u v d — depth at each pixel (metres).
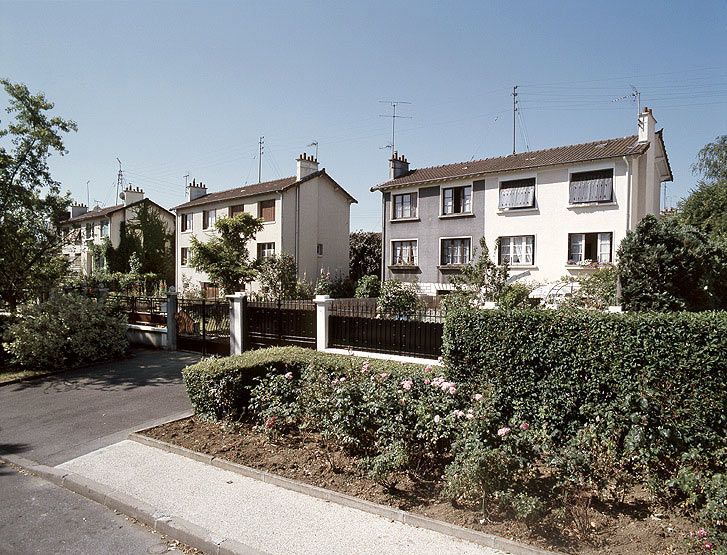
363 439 5.86
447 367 7.71
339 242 35.25
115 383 10.89
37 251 15.85
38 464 6.58
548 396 6.70
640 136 21.27
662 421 5.20
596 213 20.89
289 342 12.21
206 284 34.56
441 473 5.22
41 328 12.39
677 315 5.82
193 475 5.84
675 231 10.48
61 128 16.12
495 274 15.16
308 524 4.57
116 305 14.69
